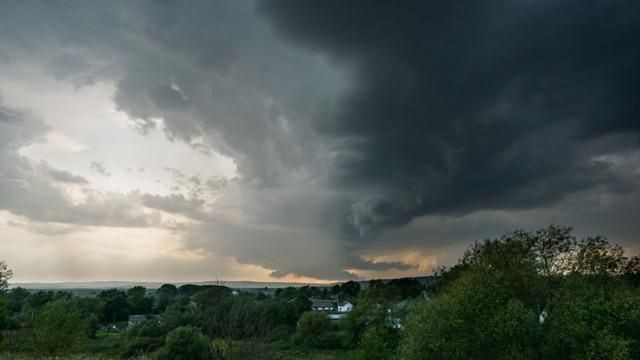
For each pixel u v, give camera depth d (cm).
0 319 5600
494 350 2845
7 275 5600
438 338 2998
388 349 5431
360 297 8812
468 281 3194
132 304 14262
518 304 2748
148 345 7856
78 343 5872
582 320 2681
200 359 5634
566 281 3033
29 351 5769
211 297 7500
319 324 9056
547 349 2728
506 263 3159
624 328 2739
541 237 3200
